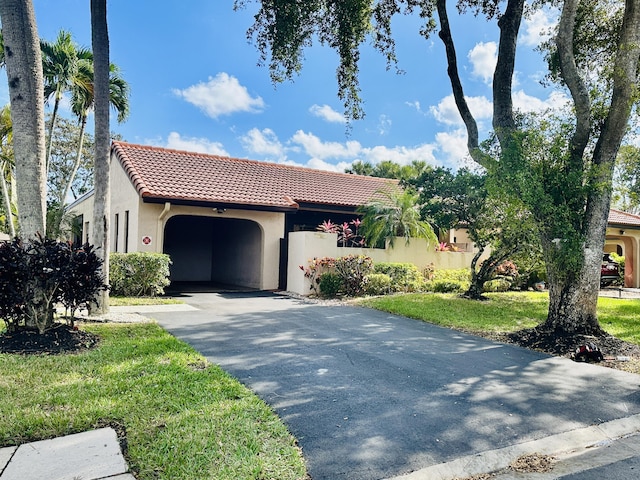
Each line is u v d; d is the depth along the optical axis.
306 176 20.58
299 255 14.91
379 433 3.99
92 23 8.52
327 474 3.27
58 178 32.03
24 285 6.40
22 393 4.50
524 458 3.74
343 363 6.18
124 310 10.00
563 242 7.96
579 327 8.07
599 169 7.82
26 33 6.73
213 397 4.55
